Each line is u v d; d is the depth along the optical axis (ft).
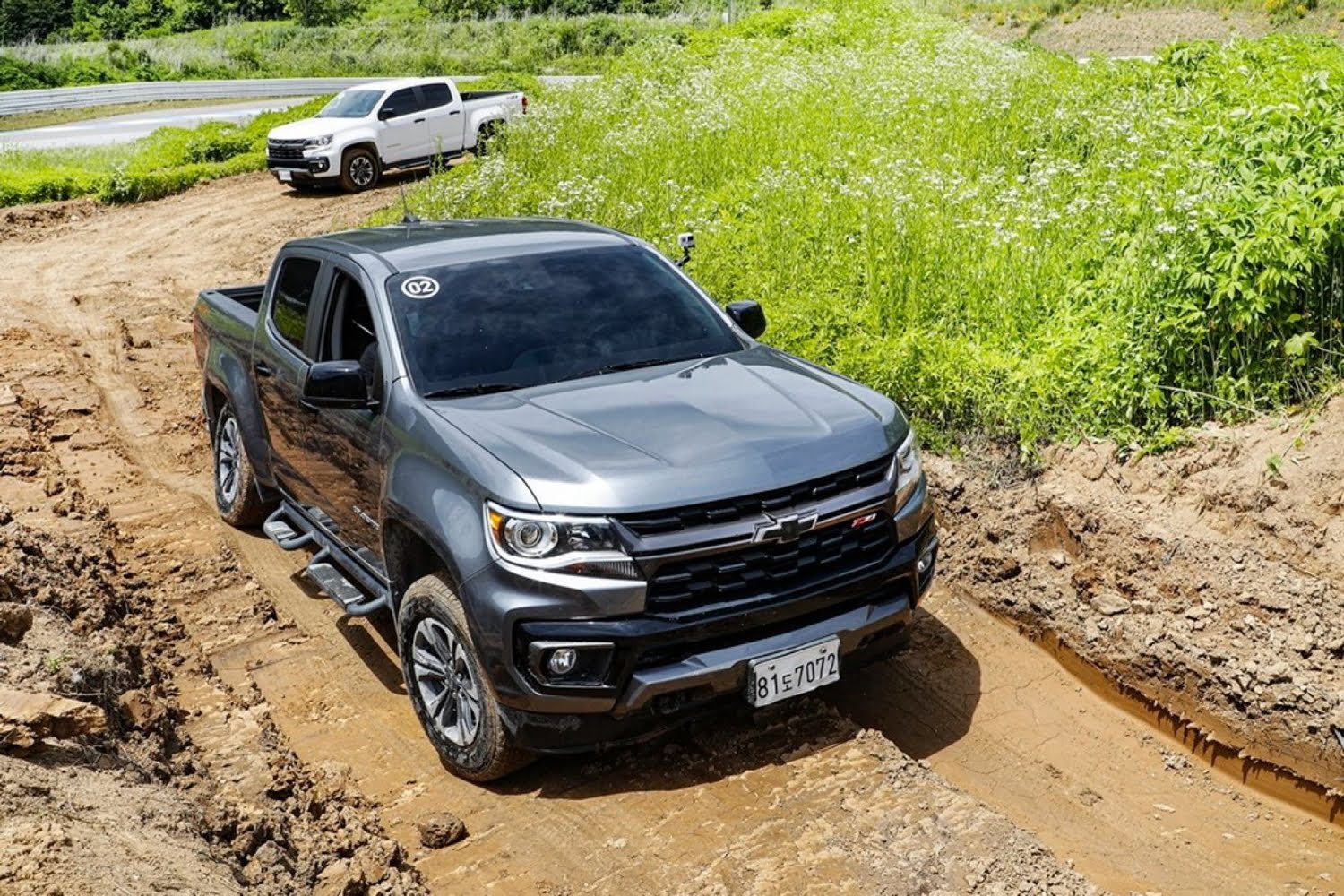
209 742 15.66
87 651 15.81
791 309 25.77
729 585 13.57
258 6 252.21
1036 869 12.64
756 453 13.93
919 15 76.59
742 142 39.50
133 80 160.35
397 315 16.87
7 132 118.83
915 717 16.83
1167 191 24.47
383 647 19.03
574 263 18.38
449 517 14.17
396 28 211.41
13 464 27.04
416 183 67.97
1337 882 13.58
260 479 22.22
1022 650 18.62
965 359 22.31
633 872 13.12
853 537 14.44
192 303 46.32
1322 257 19.39
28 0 238.89
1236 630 16.52
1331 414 18.61
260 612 20.24
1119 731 16.72
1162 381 20.85
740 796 14.25
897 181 31.12
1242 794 15.47
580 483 13.39
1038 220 26.53
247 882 11.85
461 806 14.75
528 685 13.51
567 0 222.89
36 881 9.68
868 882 12.50
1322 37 36.76
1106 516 18.89
